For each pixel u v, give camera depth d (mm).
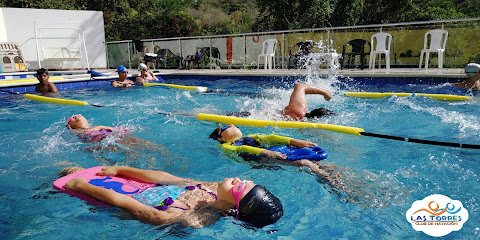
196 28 19812
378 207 2168
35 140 3760
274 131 3854
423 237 1828
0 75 9977
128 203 2162
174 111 5219
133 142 3615
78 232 1979
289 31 9961
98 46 14172
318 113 4281
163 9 25812
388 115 4555
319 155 2834
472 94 5926
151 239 1903
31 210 2230
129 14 21469
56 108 5652
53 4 18547
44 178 2748
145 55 12234
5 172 2889
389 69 9008
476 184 2414
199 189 2355
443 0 16453
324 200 2293
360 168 2768
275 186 2525
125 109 5477
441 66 8414
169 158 3168
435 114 4504
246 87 7949
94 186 2369
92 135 3824
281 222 2047
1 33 12328
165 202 2168
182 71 11148
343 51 9578
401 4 15391
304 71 9523
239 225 2021
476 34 7973
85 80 8805
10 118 4922
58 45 13430
